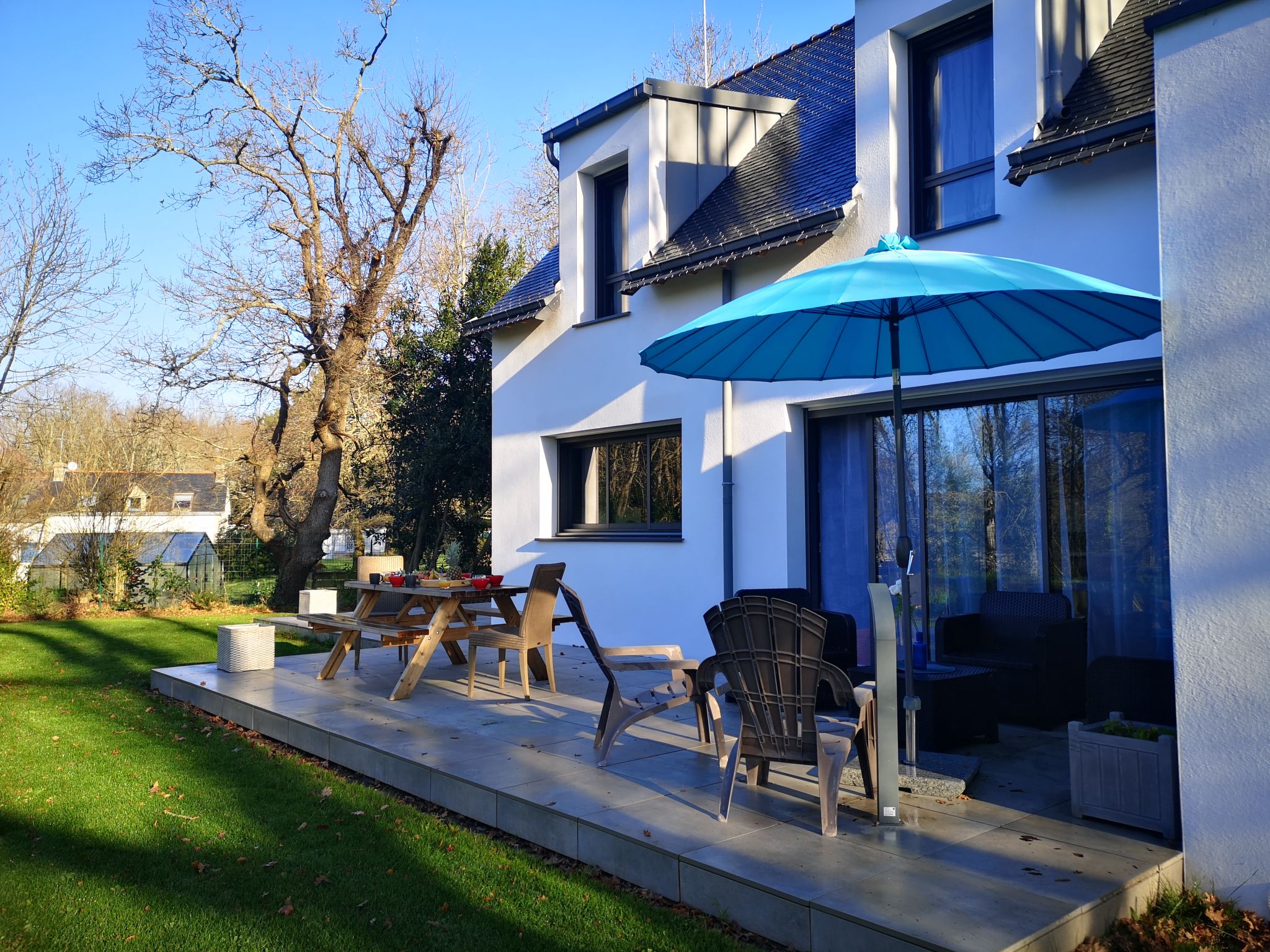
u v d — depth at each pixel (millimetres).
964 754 5539
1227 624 3615
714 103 10352
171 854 4477
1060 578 6688
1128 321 4574
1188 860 3723
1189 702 3727
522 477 11820
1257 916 3475
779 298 3998
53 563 17000
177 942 3553
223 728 7293
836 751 4395
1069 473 6641
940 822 4242
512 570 11961
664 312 9703
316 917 3756
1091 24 6914
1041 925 3104
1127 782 4125
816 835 4047
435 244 24766
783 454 8328
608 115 10469
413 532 19672
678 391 9484
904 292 3637
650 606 9836
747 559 8672
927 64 7754
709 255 8688
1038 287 3629
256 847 4555
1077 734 4324
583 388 10828
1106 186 6152
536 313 11266
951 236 7113
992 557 7141
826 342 5375
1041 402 6781
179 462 28094
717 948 3391
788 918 3369
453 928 3623
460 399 18625
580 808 4438
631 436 10609
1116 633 6375
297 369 19891
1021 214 6645
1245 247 3617
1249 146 3621
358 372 19500
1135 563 6285
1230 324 3646
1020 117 6637
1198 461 3727
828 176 8594
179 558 18391
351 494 22000
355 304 19500
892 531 7855
